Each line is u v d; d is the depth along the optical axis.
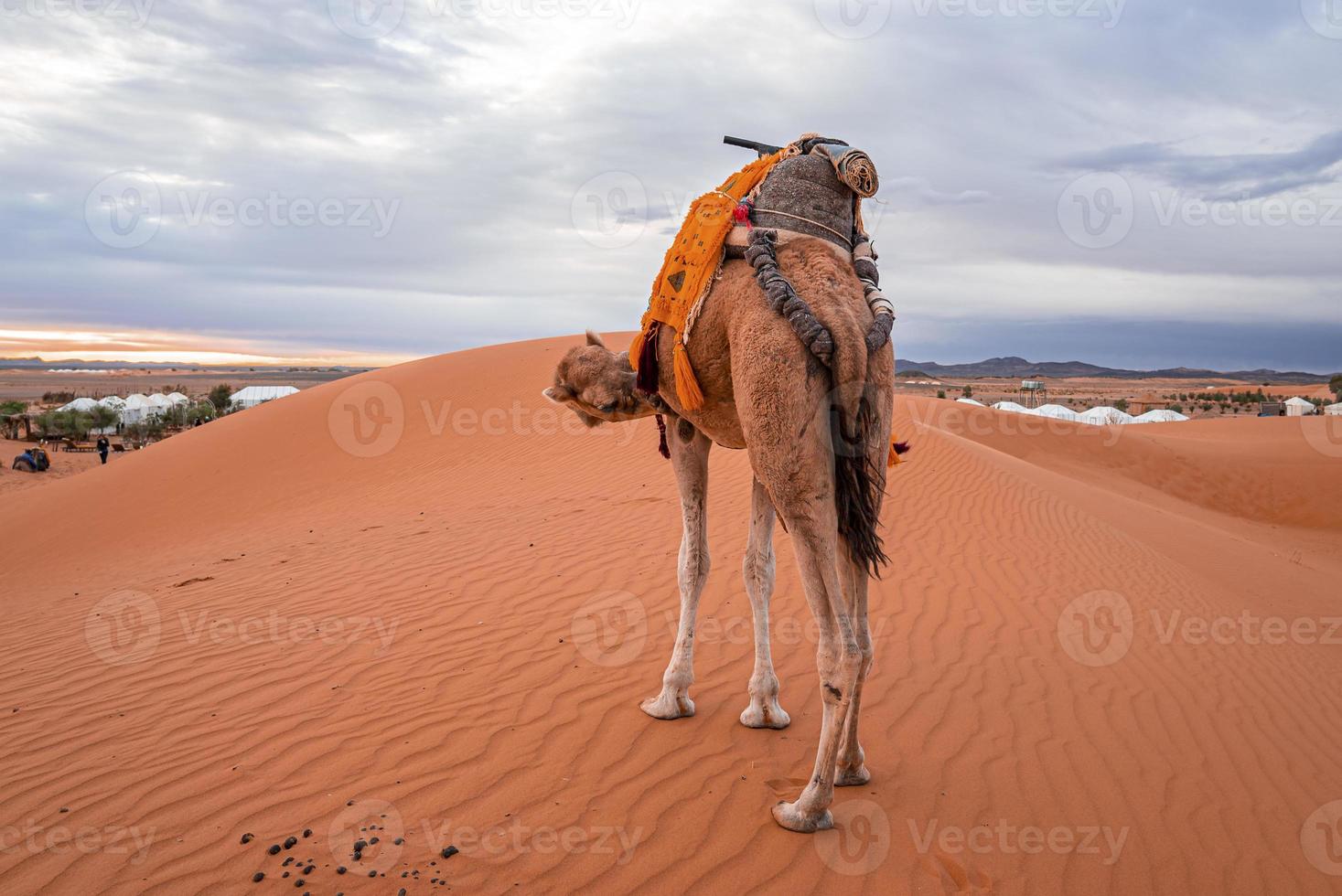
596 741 5.21
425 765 4.89
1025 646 7.74
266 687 6.36
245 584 10.44
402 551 11.62
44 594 12.38
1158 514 20.44
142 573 13.20
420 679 6.37
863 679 4.46
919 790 4.74
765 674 5.38
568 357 5.75
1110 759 5.41
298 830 4.18
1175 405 108.06
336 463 22.17
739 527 11.91
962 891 3.82
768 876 3.84
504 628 7.64
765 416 3.93
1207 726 6.24
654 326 4.79
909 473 16.84
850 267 4.41
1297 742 6.23
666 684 5.59
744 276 4.33
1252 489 30.83
